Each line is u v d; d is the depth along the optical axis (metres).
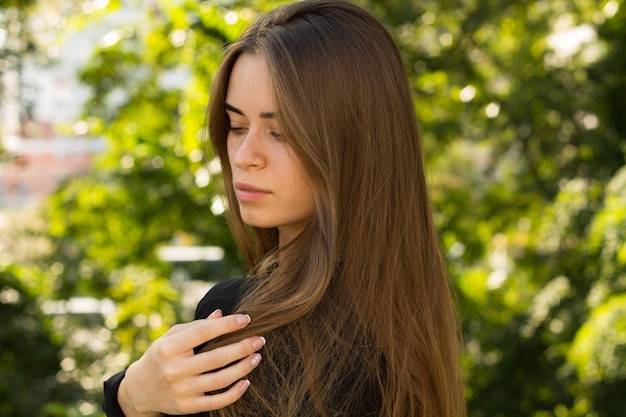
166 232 8.35
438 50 8.09
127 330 6.99
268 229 1.81
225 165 1.76
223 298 1.53
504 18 8.55
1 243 8.47
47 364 7.21
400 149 1.60
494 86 9.00
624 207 6.21
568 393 8.05
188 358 1.40
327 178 1.50
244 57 1.55
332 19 1.56
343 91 1.53
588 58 8.75
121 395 1.50
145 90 8.07
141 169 7.94
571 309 8.17
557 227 8.50
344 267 1.53
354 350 1.48
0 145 7.12
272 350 1.44
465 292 8.63
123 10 7.04
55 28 6.82
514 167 9.41
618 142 8.70
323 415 1.43
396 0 7.49
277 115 1.50
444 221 6.51
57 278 8.55
